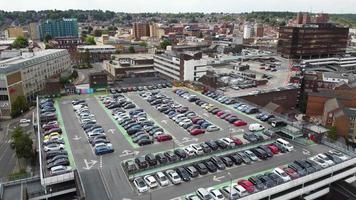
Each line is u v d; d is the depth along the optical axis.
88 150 64.56
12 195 50.38
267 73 165.50
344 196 55.41
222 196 47.50
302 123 83.50
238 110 91.31
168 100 100.94
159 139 69.12
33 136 94.69
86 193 49.50
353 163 61.12
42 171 53.75
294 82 142.50
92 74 114.31
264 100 121.81
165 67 160.50
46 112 87.06
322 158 60.28
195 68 143.38
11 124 107.25
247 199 48.28
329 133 85.06
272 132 71.94
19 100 115.56
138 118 82.62
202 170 55.41
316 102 119.25
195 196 47.66
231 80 141.38
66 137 71.12
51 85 112.81
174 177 52.62
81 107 92.12
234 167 58.22
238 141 67.00
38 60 139.12
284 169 56.53
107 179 53.50
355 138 101.94
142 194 49.47
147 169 55.47
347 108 107.94
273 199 52.34
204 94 109.88
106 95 109.31
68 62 180.38
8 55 152.38
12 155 83.88
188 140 69.94
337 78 147.62
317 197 58.34
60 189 51.84
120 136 72.19
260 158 61.75
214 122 81.69
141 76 163.00
